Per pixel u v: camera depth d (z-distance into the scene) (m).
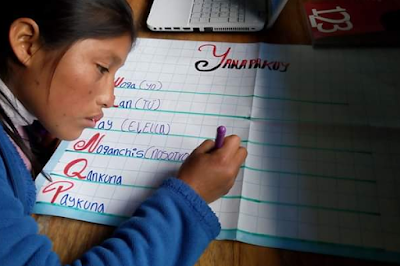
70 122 0.40
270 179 0.44
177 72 0.60
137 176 0.45
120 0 0.35
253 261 0.37
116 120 0.53
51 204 0.43
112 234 0.39
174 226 0.36
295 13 0.69
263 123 0.50
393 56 0.58
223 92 0.56
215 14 0.68
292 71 0.58
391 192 0.41
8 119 0.40
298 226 0.39
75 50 0.34
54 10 0.32
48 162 0.48
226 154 0.42
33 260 0.31
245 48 0.63
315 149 0.46
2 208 0.31
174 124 0.51
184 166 0.42
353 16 0.64
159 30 0.68
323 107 0.52
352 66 0.58
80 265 0.34
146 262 0.34
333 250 0.37
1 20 0.33
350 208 0.40
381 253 0.37
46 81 0.36
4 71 0.36
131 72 0.60
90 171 0.46
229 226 0.40
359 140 0.47
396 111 0.50
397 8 0.64
